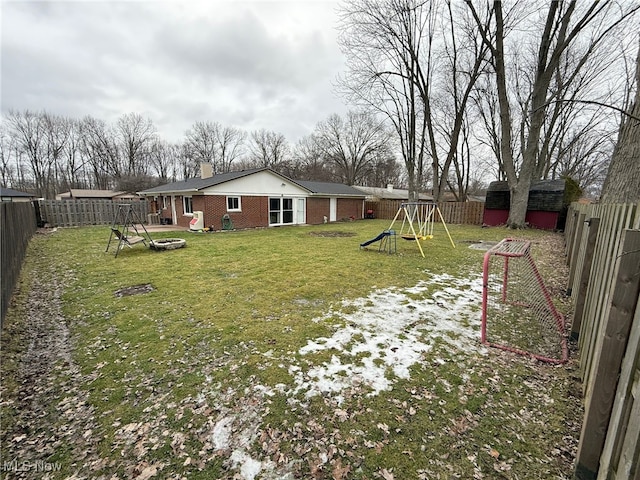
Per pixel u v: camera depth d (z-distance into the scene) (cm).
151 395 252
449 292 505
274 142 4556
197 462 189
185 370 286
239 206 1552
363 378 270
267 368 286
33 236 1166
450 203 1873
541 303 443
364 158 3916
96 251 888
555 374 271
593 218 305
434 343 331
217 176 1756
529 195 1502
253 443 203
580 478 164
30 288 538
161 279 589
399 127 1878
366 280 575
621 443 131
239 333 356
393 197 3108
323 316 405
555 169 2425
